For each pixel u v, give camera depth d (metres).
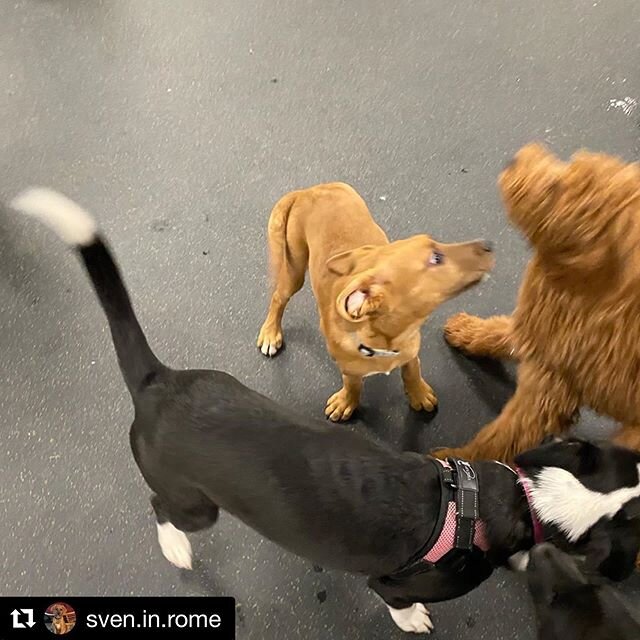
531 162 1.40
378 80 2.80
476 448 1.93
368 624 1.89
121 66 2.85
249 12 2.99
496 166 2.57
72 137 2.68
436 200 2.51
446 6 2.99
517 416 1.84
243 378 2.24
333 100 2.76
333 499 1.50
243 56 2.87
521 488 1.50
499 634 1.86
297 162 2.62
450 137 2.65
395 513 1.50
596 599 1.39
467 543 1.50
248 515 1.56
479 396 2.20
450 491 1.51
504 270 2.37
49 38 2.93
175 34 2.93
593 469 1.47
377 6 3.00
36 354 2.26
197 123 2.71
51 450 2.11
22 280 2.38
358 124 2.69
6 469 2.09
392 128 2.68
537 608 1.44
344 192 2.00
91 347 2.27
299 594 1.92
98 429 2.14
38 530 2.01
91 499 2.05
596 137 2.63
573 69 2.80
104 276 1.50
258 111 2.73
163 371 1.58
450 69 2.82
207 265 2.41
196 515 1.74
